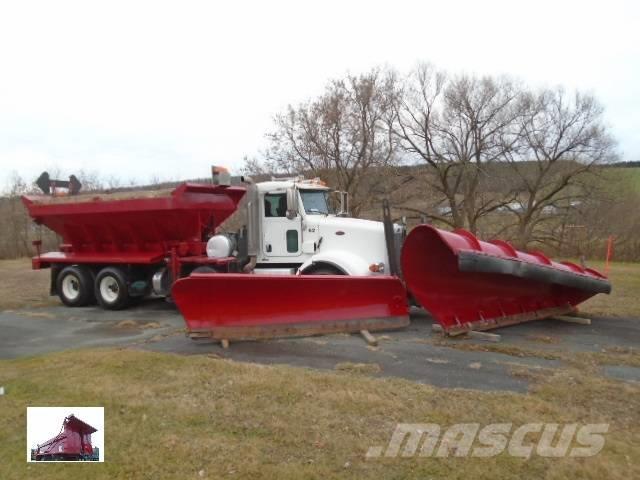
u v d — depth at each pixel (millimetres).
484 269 6633
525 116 25359
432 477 3404
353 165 21516
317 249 9492
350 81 21344
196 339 6887
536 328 7840
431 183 25766
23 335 8094
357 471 3471
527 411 4438
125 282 10562
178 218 10039
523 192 25906
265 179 20688
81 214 10828
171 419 4312
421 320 8469
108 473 3498
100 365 5805
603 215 24359
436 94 25422
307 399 4711
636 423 4242
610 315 8852
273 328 7086
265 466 3531
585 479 3377
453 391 4941
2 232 29406
